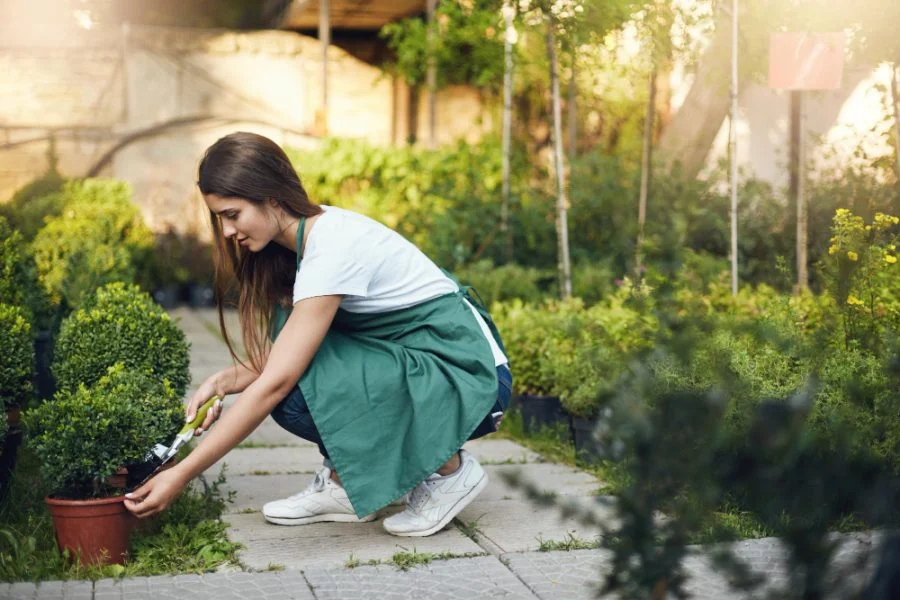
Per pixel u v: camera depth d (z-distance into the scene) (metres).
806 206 5.47
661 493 1.38
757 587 1.37
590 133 8.81
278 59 11.02
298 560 2.77
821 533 1.33
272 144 2.74
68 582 2.54
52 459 2.62
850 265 2.27
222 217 2.71
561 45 5.45
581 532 3.03
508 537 2.99
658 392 1.43
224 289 2.92
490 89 9.45
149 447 2.72
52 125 10.57
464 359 2.86
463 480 3.02
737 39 5.25
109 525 2.66
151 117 10.77
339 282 2.70
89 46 10.61
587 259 6.41
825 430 1.62
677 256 2.03
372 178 9.57
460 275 6.15
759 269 6.05
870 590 1.32
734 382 1.48
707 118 6.59
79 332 3.25
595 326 4.05
